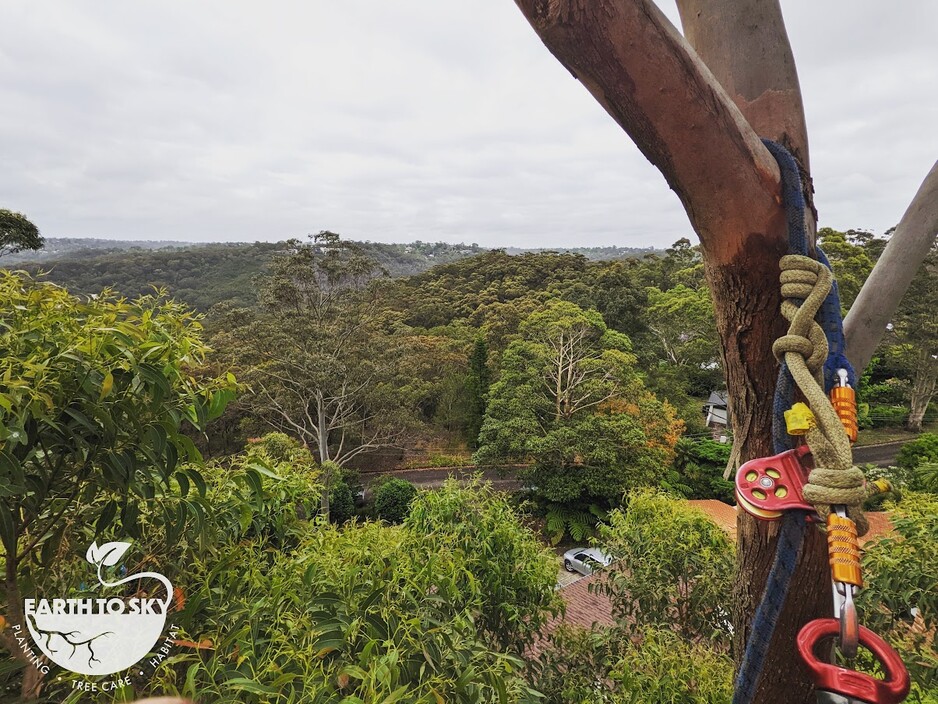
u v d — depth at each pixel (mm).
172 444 988
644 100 574
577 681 2570
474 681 1260
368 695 932
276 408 11148
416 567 1691
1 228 9445
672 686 2043
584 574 8258
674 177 643
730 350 750
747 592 884
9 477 770
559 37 557
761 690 772
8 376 729
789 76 750
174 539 1060
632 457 9734
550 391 10773
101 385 866
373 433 12562
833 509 528
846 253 14961
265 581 1285
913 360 15914
